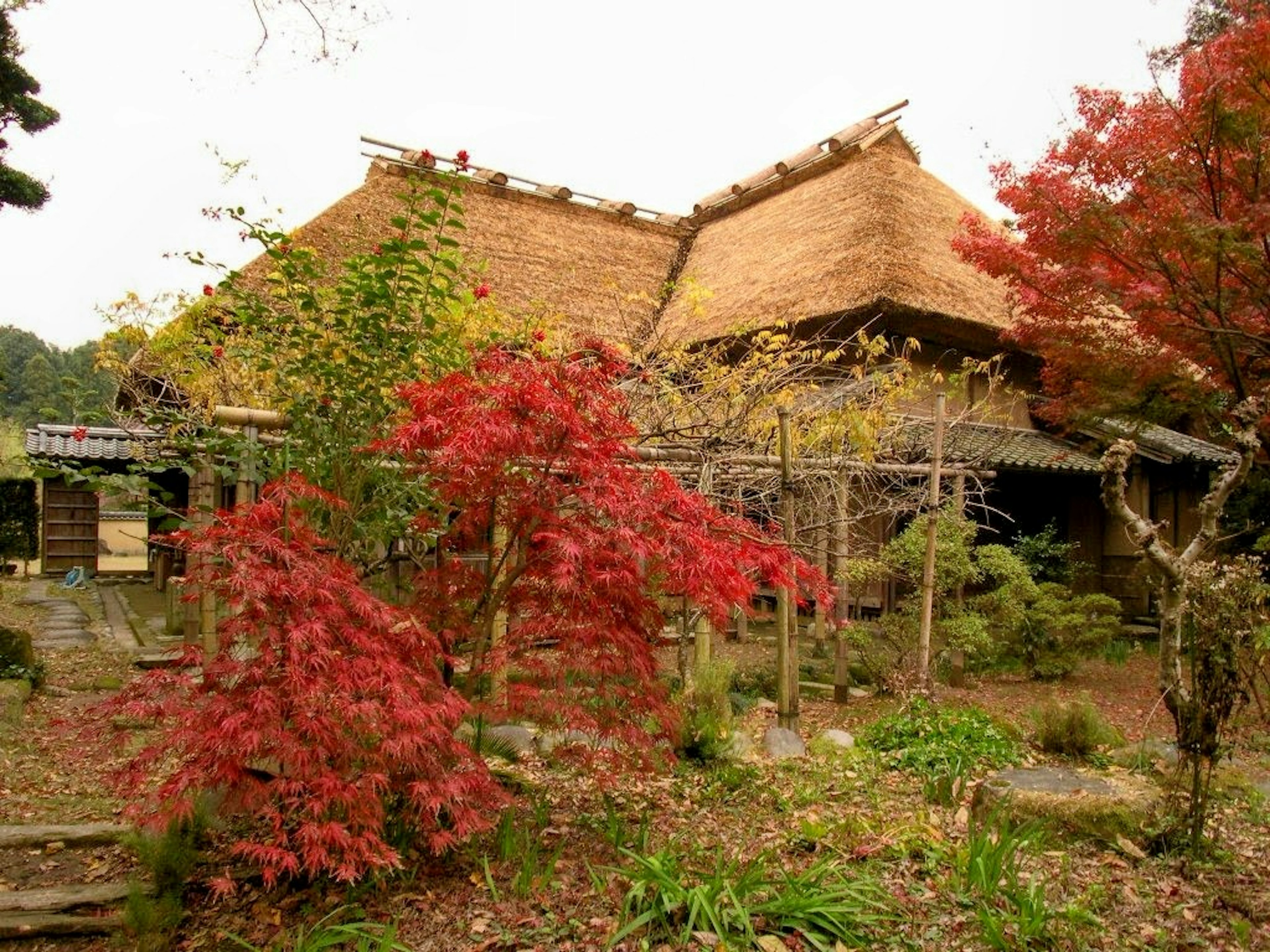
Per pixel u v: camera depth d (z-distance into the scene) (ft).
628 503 11.29
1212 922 10.66
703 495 18.42
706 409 22.41
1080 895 11.13
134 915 9.76
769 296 37.78
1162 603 14.47
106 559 65.10
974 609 28.45
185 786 9.18
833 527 24.80
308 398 14.71
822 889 10.64
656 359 24.61
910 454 28.22
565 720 11.90
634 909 10.30
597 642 11.73
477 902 10.48
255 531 9.97
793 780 15.81
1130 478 38.55
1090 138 24.77
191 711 9.80
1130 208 25.07
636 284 48.14
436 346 15.23
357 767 10.13
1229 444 41.65
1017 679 28.43
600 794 14.40
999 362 32.48
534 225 48.96
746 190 54.34
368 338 14.78
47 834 12.08
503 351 12.73
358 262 14.28
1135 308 25.32
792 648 19.27
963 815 13.91
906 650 25.23
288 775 9.63
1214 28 38.37
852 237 37.96
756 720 21.66
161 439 17.42
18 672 19.95
